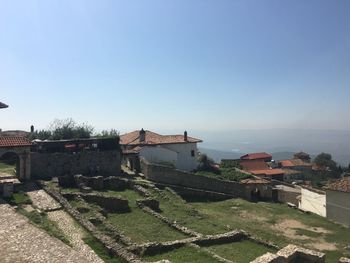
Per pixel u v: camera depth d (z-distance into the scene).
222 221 36.34
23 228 23.23
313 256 23.09
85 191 36.91
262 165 84.62
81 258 19.33
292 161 116.69
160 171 48.31
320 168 112.31
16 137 38.97
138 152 55.00
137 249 23.67
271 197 53.47
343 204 41.78
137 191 40.34
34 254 19.39
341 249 31.16
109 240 23.14
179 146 62.88
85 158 46.16
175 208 37.47
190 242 26.03
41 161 42.97
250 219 39.78
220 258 23.47
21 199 30.69
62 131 59.50
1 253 19.31
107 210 33.62
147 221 31.34
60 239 22.31
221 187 50.84
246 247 27.20
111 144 49.47
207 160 65.94
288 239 33.00
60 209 29.23
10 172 42.72
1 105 37.25
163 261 20.03
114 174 48.31
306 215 44.34
